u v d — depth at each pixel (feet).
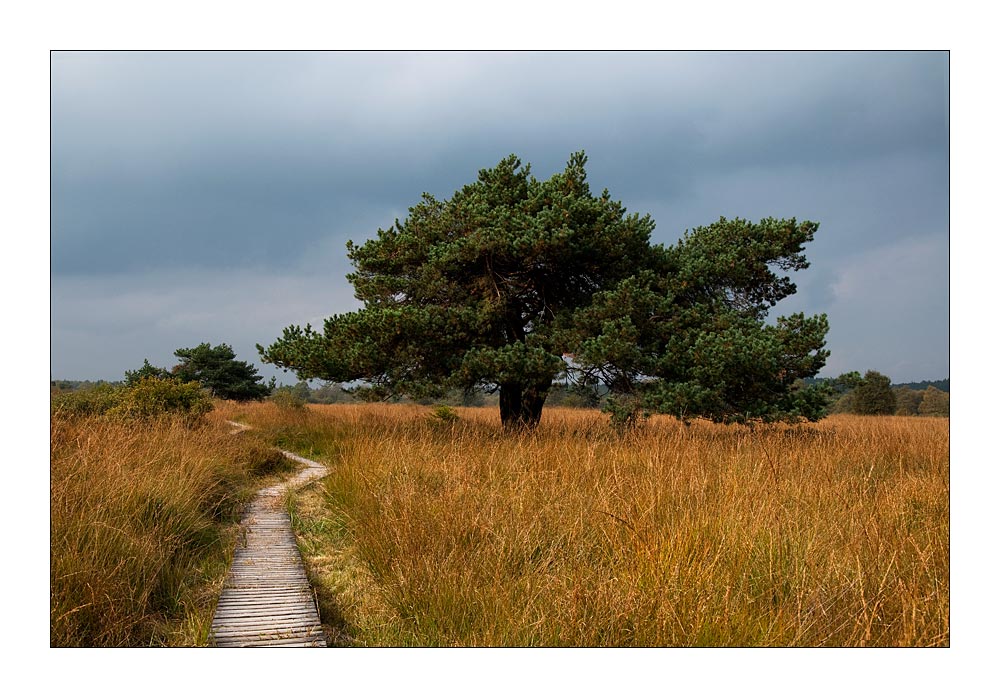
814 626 12.94
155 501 20.20
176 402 47.47
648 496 19.61
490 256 45.29
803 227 47.75
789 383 43.91
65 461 20.08
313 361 42.60
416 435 41.50
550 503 20.62
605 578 14.67
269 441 49.83
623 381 43.70
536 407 49.03
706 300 48.26
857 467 27.96
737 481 20.86
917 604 13.29
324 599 17.28
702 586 13.84
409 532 18.69
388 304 47.09
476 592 14.94
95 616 14.01
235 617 15.30
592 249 44.37
